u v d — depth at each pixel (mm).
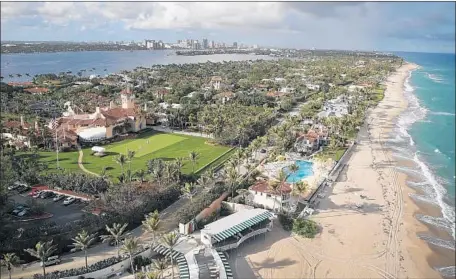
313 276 81812
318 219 105438
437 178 139750
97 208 95625
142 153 154250
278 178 113625
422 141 185125
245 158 138875
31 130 161875
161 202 103188
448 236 101562
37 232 81875
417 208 116000
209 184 115125
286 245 92312
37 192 108625
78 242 74812
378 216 109312
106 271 75938
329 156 155250
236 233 88688
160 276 75938
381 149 172625
